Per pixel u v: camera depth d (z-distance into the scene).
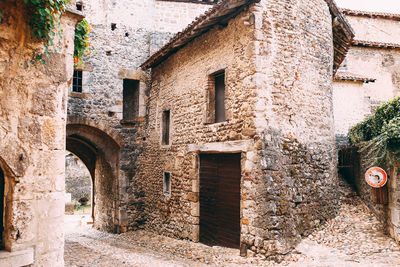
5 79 3.12
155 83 10.23
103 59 10.36
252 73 5.93
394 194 5.64
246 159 5.94
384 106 6.86
